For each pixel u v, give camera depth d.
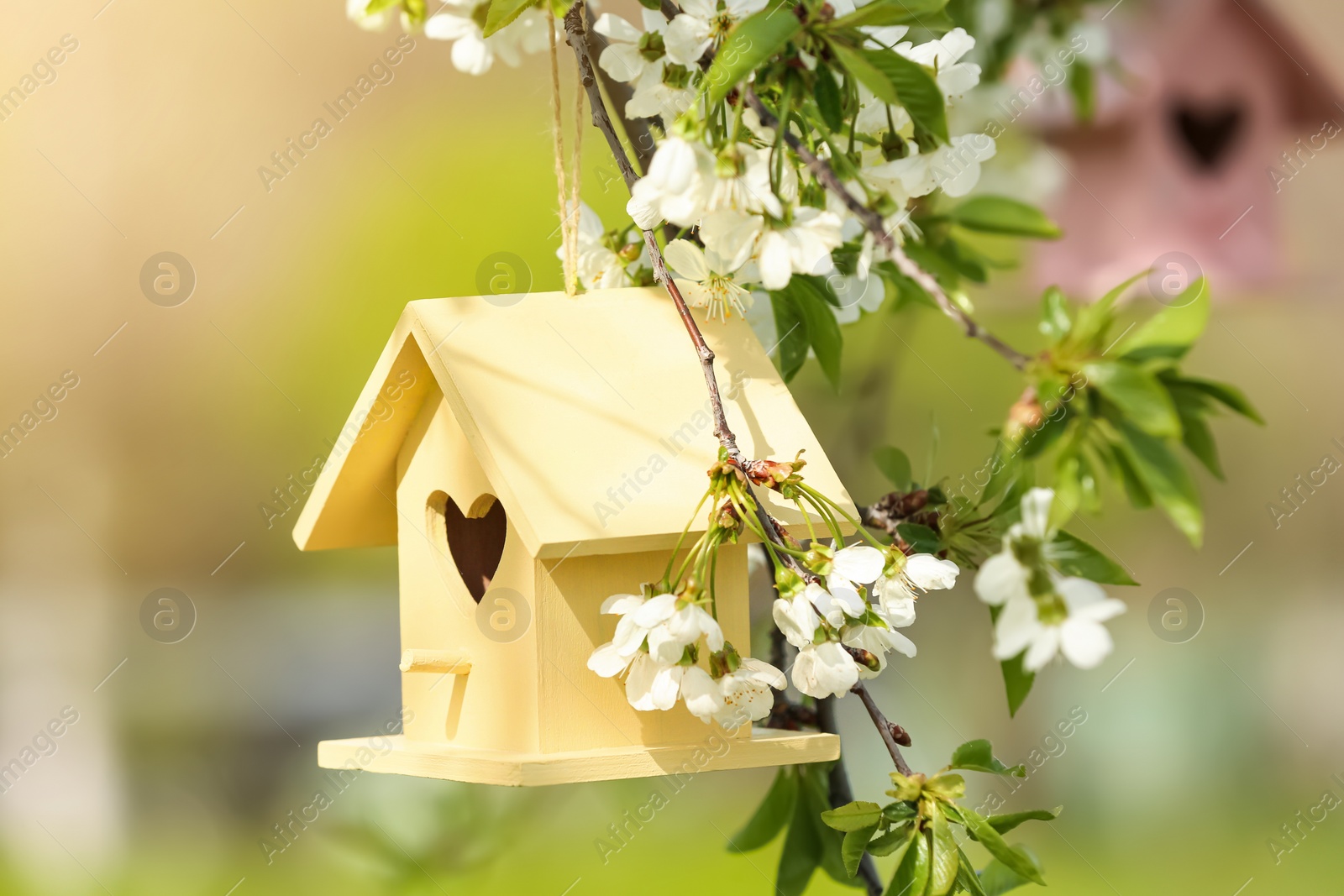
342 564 6.41
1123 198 4.46
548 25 2.75
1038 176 4.44
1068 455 1.79
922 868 2.11
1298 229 5.55
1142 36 4.42
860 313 3.07
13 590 6.17
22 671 6.05
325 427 6.25
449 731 2.51
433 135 6.18
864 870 2.96
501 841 3.69
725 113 2.03
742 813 5.73
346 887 5.01
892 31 2.31
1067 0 3.72
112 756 5.87
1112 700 6.40
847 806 2.15
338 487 2.83
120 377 6.23
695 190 1.89
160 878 5.37
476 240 6.16
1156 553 6.38
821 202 2.06
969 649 5.01
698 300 2.58
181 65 6.14
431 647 2.60
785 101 1.89
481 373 2.32
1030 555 1.87
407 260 6.18
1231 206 4.48
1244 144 4.50
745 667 2.03
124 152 6.13
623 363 2.42
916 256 3.04
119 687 6.02
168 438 6.27
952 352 5.62
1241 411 1.91
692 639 1.93
